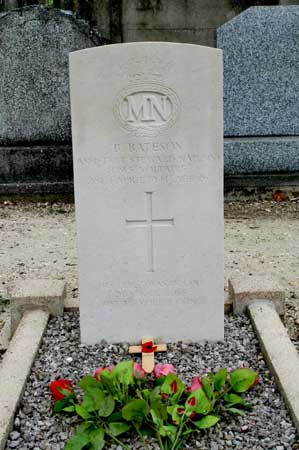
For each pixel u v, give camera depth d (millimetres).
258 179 4145
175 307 2045
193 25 4754
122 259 2006
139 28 4738
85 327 2049
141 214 1979
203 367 1941
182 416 1651
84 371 1933
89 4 4676
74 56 1886
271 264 2955
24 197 4215
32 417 1748
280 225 3584
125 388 1741
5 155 4160
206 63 1896
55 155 4168
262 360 1970
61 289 2242
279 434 1683
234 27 3996
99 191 1961
